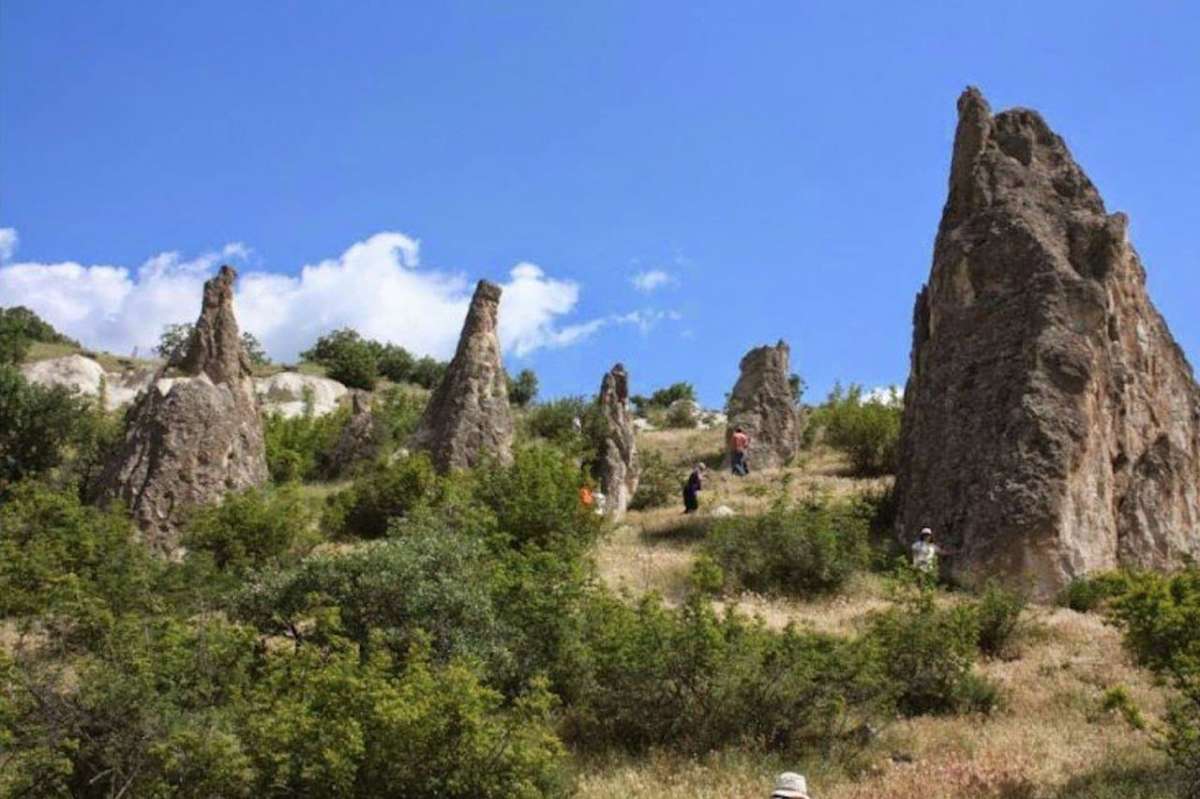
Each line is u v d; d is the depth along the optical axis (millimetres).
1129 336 23422
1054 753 11148
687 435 44750
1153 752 10961
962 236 23594
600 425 30609
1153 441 22562
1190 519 21922
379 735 9281
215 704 10227
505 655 12680
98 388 46156
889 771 10992
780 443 37688
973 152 24797
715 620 12703
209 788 9016
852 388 37875
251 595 13516
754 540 20141
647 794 10375
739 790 10430
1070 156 24938
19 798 8945
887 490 25703
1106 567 20266
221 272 25438
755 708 12031
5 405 28969
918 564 19641
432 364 66062
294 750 9133
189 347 24781
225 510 19906
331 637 11156
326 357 64500
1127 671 14234
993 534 20000
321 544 21422
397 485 23156
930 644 13414
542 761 9703
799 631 13789
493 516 18656
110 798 9094
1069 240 23297
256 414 25047
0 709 9312
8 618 15664
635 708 12188
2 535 18234
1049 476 20203
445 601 12945
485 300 28453
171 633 10789
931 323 23828
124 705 9461
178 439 22641
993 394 21641
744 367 39531
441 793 9289
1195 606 10992
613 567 20609
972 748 11547
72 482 22812
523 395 58281
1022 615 17453
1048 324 21672
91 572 16062
